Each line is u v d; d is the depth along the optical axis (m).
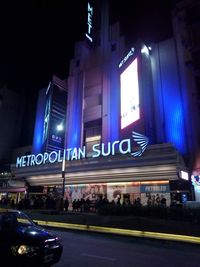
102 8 42.91
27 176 34.44
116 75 34.56
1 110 56.22
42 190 33.72
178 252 9.55
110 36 39.03
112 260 7.54
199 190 23.50
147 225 13.31
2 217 6.34
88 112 36.22
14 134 57.75
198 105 26.55
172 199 22.11
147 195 23.70
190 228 12.00
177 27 31.48
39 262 5.09
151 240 12.23
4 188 38.44
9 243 5.02
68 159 29.50
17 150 54.25
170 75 30.23
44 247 5.26
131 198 24.58
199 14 29.64
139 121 25.17
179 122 27.70
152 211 14.09
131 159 24.27
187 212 12.78
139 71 27.05
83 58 40.78
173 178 22.48
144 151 23.41
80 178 28.75
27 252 4.95
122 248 9.94
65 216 17.11
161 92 30.16
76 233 14.65
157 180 23.58
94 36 43.16
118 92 33.25
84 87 38.47
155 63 32.06
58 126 37.81
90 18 44.56
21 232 5.59
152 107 29.73
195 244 11.03
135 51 28.64
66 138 37.22
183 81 28.70
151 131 26.53
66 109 39.88
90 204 23.77
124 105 29.22
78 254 8.25
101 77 36.62
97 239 12.36
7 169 49.91
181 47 30.30
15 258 4.84
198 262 7.85
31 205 25.28
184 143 26.62
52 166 31.09
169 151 22.08
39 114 45.62
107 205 16.22
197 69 27.75
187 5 30.95
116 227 14.30
